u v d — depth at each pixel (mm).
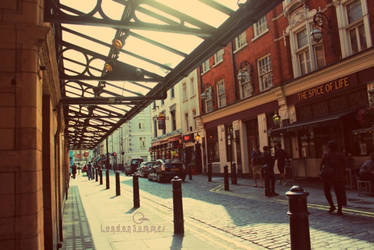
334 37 13438
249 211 8062
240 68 20672
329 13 13578
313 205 8328
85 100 7555
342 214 6945
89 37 5008
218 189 13758
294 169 14695
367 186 9664
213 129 24531
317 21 13047
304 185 13211
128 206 9617
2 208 2414
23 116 2484
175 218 5910
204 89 25891
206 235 5801
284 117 16375
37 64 2596
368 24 11898
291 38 15977
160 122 31469
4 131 2451
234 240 5387
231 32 4199
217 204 9500
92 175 29625
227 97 22219
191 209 8836
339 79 13094
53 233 4109
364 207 7582
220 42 4469
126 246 5031
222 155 22812
